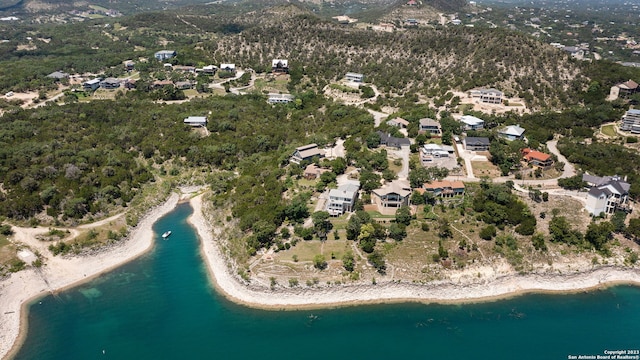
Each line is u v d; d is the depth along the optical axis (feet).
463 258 450.71
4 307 420.77
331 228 490.90
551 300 426.51
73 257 482.69
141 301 430.61
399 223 485.56
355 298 423.64
